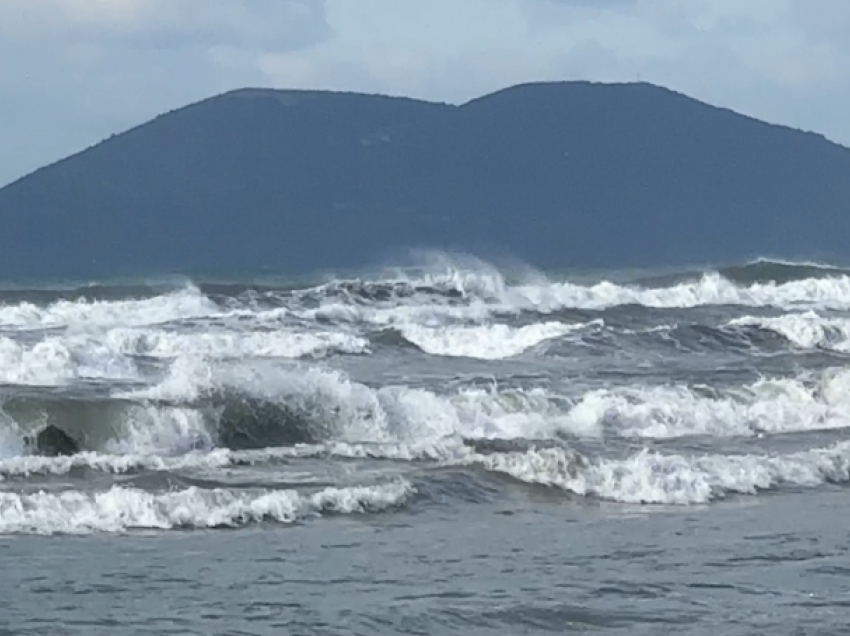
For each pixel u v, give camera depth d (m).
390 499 32.69
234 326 67.00
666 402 45.09
